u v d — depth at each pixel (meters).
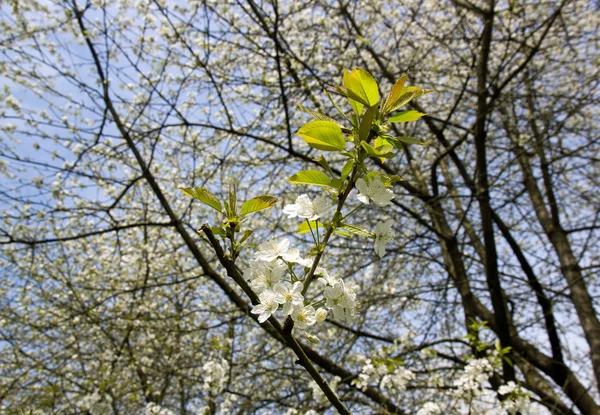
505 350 3.64
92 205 6.47
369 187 1.43
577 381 5.19
